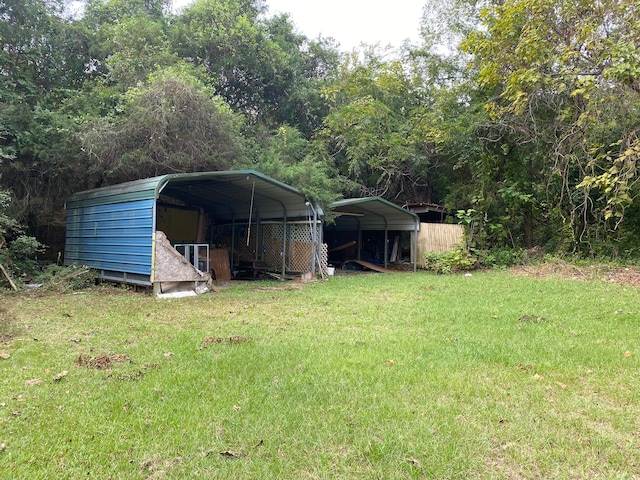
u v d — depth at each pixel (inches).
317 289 383.9
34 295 334.0
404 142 655.8
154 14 712.4
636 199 487.5
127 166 466.9
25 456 97.9
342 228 697.0
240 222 578.9
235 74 713.0
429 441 106.0
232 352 175.6
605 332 211.8
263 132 681.6
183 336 202.4
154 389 135.6
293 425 113.4
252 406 124.0
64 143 448.5
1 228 398.6
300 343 191.5
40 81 543.2
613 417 120.3
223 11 677.9
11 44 484.1
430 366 159.6
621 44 318.0
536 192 583.2
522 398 132.1
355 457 99.6
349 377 147.7
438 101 650.8
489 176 601.3
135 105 454.6
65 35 565.6
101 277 412.5
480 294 337.7
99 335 205.6
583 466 97.6
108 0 651.5
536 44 367.6
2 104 421.7
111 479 90.8
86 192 451.8
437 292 353.7
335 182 582.9
